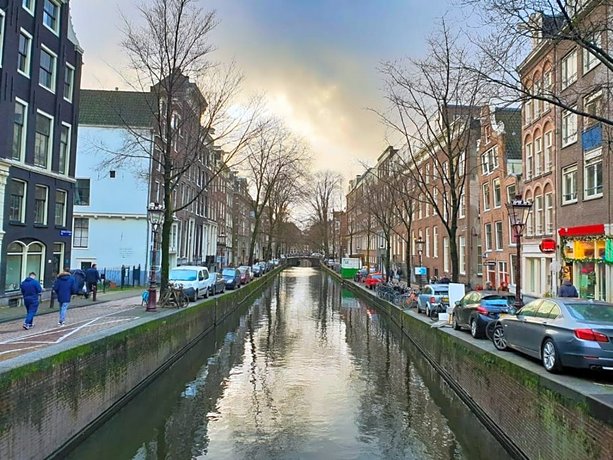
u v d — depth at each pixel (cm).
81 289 2130
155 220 1803
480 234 3175
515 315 1002
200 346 1672
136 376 1105
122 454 776
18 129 1959
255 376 1276
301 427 906
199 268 2439
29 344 1038
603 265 1866
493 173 2928
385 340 1838
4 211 1841
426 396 1114
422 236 4328
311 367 1383
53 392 726
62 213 2302
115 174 3328
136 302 2088
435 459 766
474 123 2142
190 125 2325
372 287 3581
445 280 2741
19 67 1953
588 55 1925
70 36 2367
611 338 740
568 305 838
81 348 823
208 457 769
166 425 912
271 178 4800
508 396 801
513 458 766
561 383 631
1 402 596
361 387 1184
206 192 4962
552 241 2222
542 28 931
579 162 2025
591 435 543
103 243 3328
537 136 2442
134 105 3469
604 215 1839
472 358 1015
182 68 1861
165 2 1777
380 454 786
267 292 4066
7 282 1884
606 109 1320
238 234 7162
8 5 1841
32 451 666
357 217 5628
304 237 10169
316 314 2608
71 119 2361
